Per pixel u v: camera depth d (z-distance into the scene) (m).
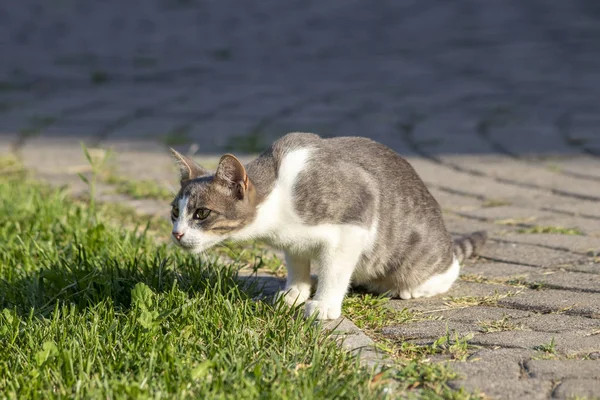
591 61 18.77
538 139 13.04
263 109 15.48
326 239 6.46
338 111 15.10
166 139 13.57
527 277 7.42
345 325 6.31
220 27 24.27
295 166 6.47
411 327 6.30
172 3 28.25
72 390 5.24
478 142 13.00
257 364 5.34
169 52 21.47
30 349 5.79
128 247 7.90
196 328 5.95
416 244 6.92
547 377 5.26
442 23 23.58
